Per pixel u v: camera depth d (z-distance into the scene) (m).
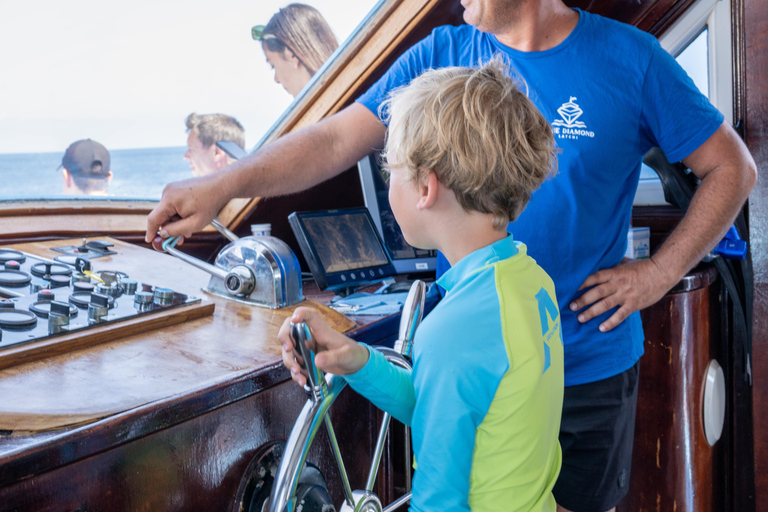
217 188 1.26
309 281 1.75
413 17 1.73
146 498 0.83
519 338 0.75
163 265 1.48
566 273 1.36
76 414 0.74
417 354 0.78
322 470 1.17
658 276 1.37
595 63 1.34
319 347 0.76
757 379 2.03
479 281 0.78
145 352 0.97
